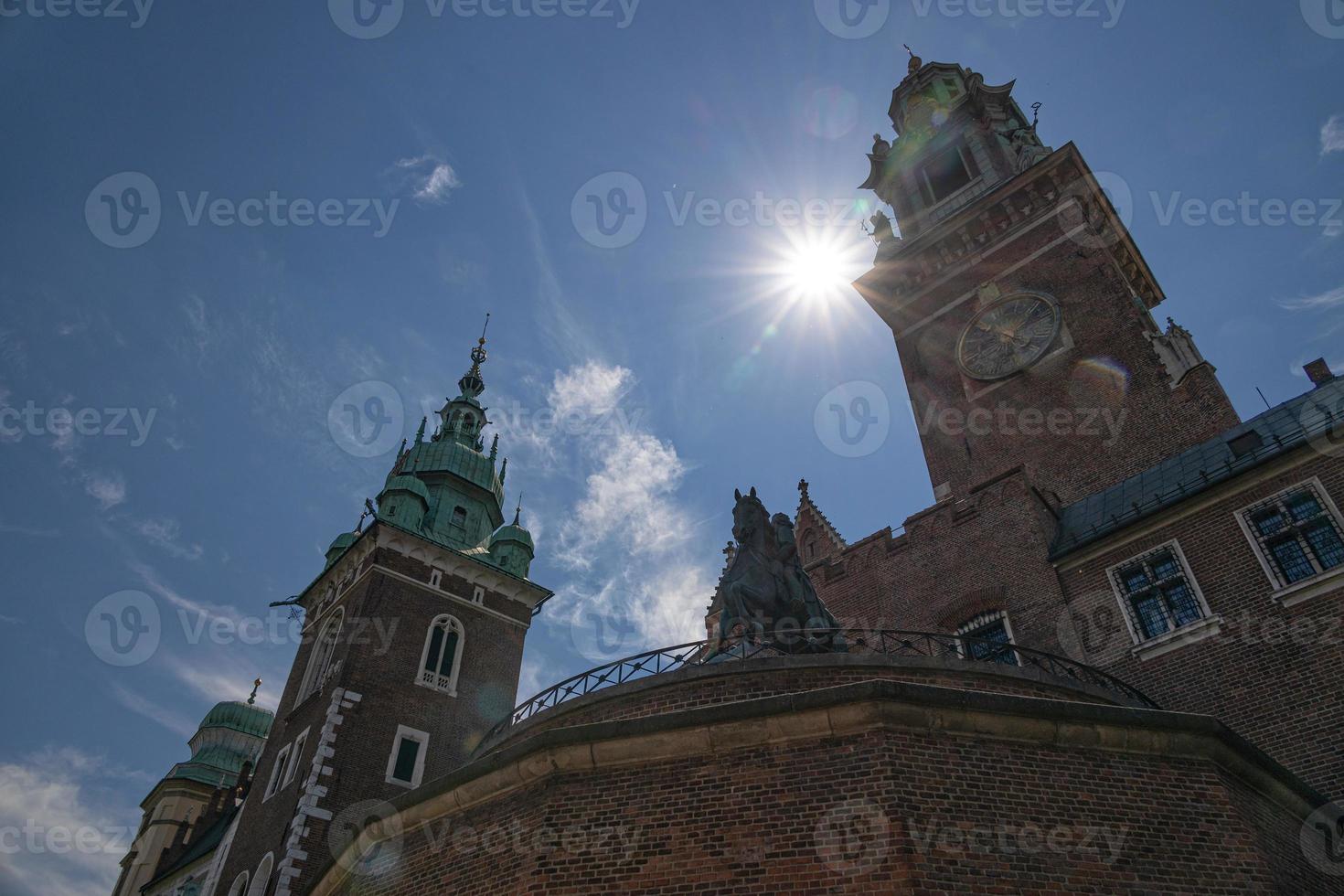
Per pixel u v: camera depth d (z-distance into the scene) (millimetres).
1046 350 34469
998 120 45969
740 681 15344
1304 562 20031
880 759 12461
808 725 13070
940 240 40500
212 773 69188
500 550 48875
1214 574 21266
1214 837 12516
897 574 28812
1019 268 37594
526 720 17078
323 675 41344
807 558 37656
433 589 43781
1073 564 24359
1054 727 13195
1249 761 13852
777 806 12570
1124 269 38844
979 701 13078
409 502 47000
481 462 53656
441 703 39875
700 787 13172
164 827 65125
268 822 36438
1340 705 17938
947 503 28844
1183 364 30109
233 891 35406
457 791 15031
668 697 15492
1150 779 13125
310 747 36750
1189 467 24328
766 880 11875
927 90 50750
